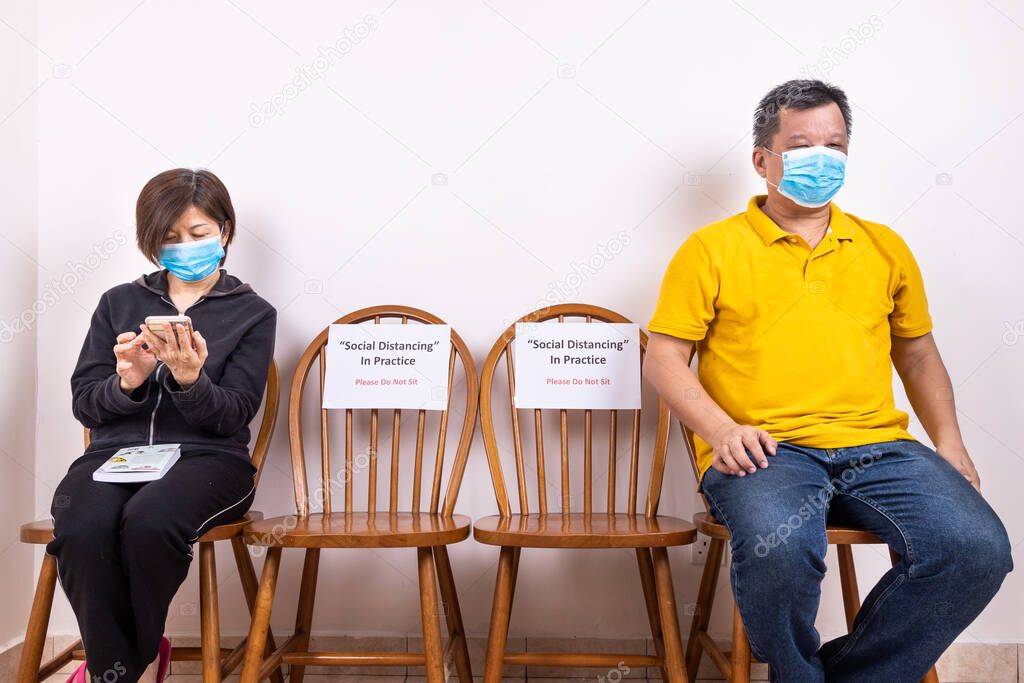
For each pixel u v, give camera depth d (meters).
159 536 1.36
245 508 1.60
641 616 1.93
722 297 1.57
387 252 1.98
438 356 1.84
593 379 1.82
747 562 1.29
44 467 1.96
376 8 1.99
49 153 1.99
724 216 1.96
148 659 1.37
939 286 1.94
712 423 1.44
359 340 1.86
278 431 1.96
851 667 1.37
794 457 1.43
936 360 1.64
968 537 1.27
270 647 1.80
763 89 1.96
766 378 1.53
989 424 1.92
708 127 1.96
